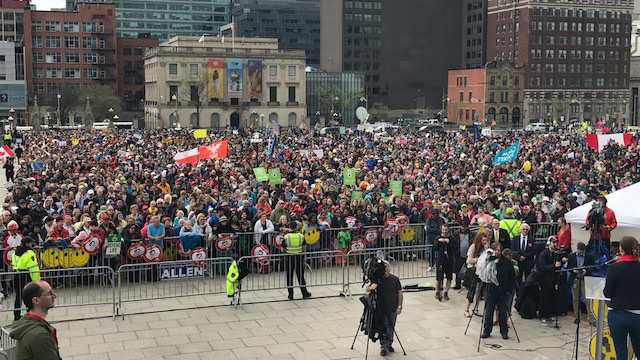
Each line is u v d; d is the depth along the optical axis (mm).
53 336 8477
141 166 39562
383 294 14352
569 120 164375
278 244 19969
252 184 30750
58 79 162125
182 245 19828
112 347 14961
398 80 188875
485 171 36188
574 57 166250
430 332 16203
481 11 185500
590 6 166625
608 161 44625
